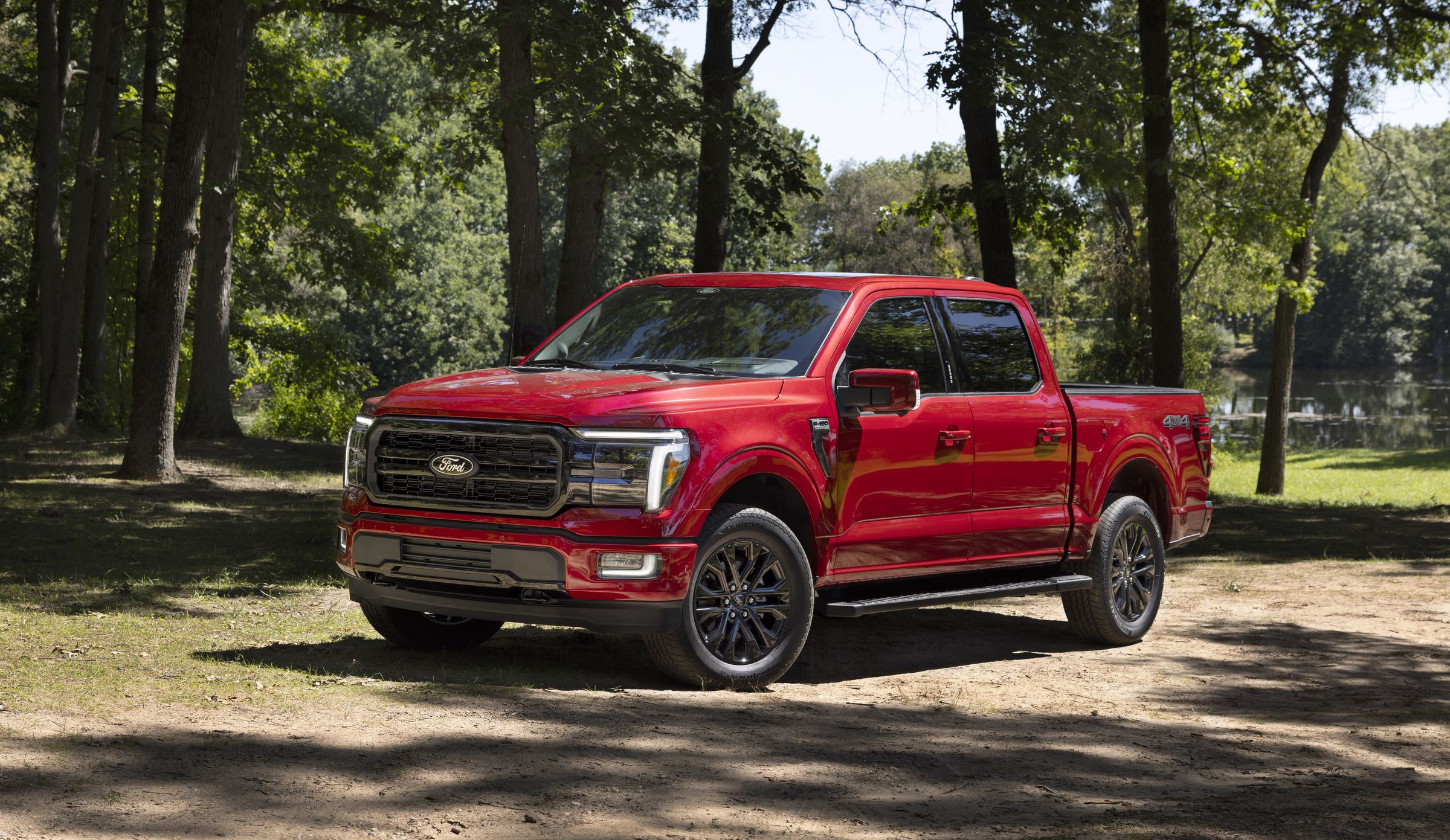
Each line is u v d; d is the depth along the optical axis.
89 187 25.61
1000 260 20.92
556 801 4.14
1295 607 10.23
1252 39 26.70
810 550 6.61
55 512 12.88
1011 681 7.07
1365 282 103.31
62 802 3.81
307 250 36.00
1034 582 7.65
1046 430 7.72
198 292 23.31
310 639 7.27
